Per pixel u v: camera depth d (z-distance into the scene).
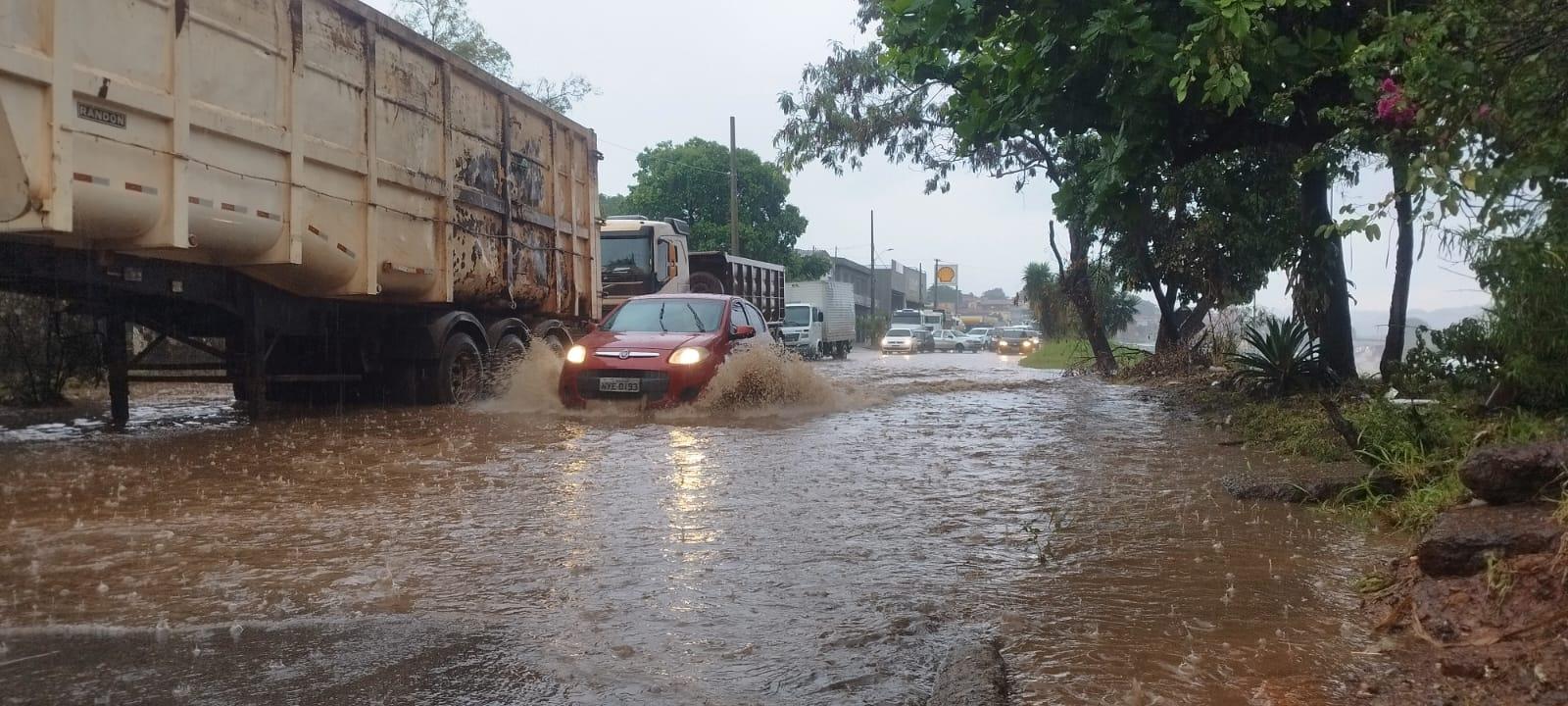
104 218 8.07
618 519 6.02
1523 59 4.68
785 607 4.28
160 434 10.11
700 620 4.11
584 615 4.17
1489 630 3.55
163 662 3.61
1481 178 4.82
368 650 3.75
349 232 11.02
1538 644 3.31
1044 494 6.82
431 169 12.42
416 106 12.05
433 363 13.05
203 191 8.95
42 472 7.71
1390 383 10.16
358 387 13.23
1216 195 13.66
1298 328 12.63
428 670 3.56
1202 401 13.59
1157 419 11.68
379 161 11.39
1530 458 4.32
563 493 6.83
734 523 5.92
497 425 10.89
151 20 8.34
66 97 7.56
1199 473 7.70
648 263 20.44
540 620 4.11
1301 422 9.41
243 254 9.76
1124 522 5.95
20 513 6.15
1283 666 3.54
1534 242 5.78
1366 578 4.54
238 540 5.45
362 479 7.41
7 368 13.38
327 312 12.13
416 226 12.22
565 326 16.80
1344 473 7.07
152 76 8.37
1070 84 9.48
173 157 8.56
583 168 16.94
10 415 12.28
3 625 4.01
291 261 10.09
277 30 9.78
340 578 4.71
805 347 34.09
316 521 5.95
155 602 4.32
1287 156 11.18
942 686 3.36
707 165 50.38
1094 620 4.10
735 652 3.75
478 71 13.34
